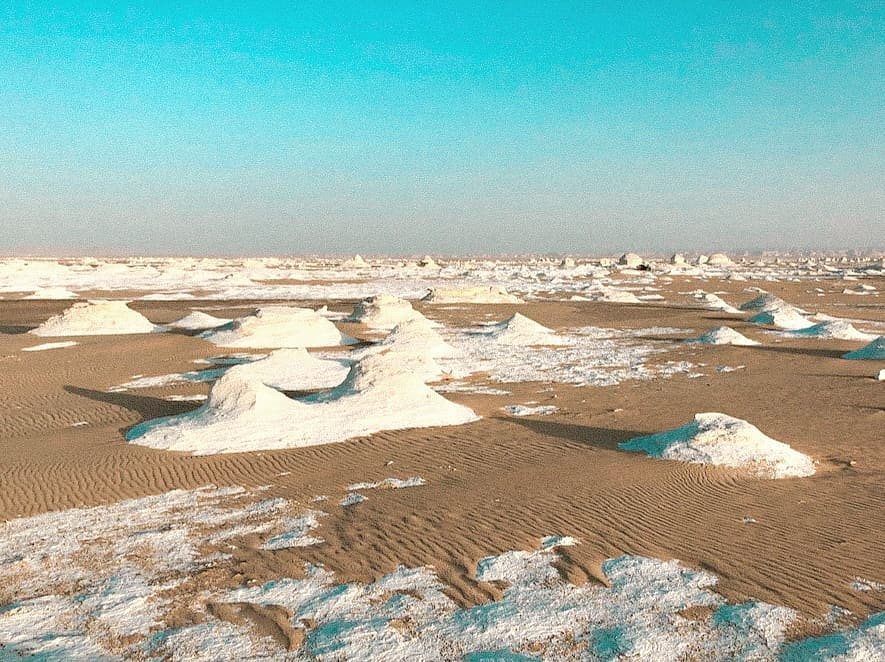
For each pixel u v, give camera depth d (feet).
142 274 278.26
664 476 33.50
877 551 24.26
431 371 67.05
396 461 37.60
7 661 18.07
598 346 89.71
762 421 46.91
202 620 20.25
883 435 42.45
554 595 21.25
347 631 19.34
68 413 51.93
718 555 24.08
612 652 18.01
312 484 33.88
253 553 25.23
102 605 21.29
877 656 17.54
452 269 375.86
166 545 26.23
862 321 120.88
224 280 251.39
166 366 73.00
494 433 43.57
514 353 83.56
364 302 114.73
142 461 38.06
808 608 20.16
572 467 35.42
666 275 300.40
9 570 24.12
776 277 290.35
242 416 44.24
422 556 24.48
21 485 34.12
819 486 32.35
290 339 87.45
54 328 97.30
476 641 18.71
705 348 85.40
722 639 18.54
